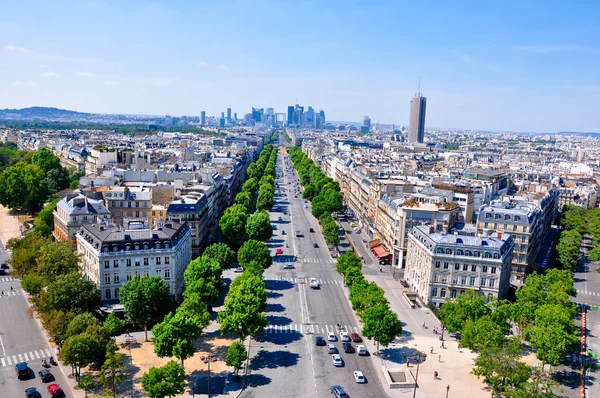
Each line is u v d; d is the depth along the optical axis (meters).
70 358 193.12
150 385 180.25
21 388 199.50
